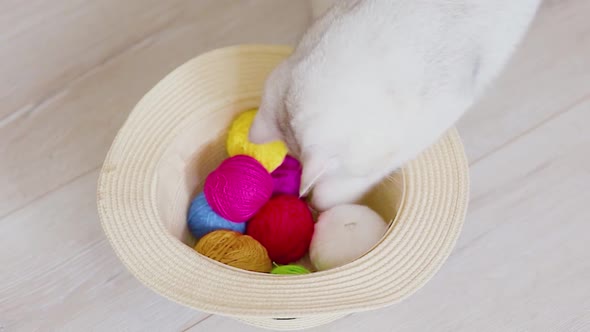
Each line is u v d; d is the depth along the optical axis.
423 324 0.73
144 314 0.73
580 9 0.89
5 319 0.73
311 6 0.74
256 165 0.71
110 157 0.68
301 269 0.69
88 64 0.86
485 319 0.73
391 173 0.70
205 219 0.71
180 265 0.64
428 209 0.67
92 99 0.84
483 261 0.76
